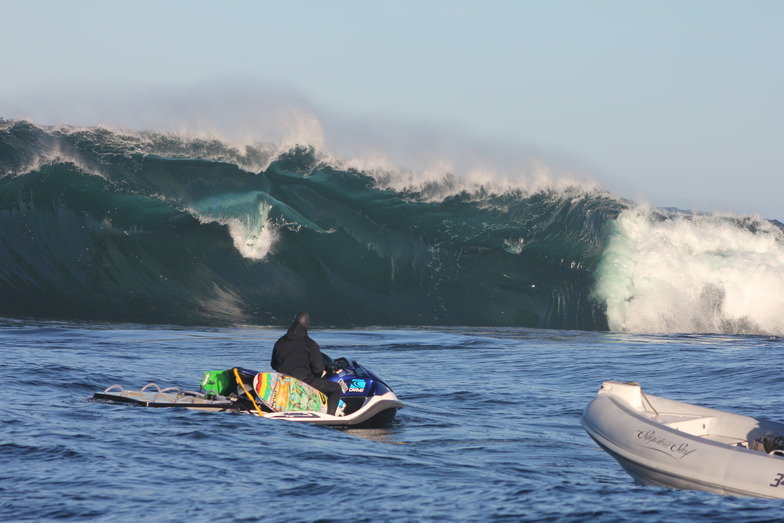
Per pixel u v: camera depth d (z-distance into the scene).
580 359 73.75
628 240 120.44
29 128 117.50
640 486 28.69
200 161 120.50
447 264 119.38
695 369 67.06
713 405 50.84
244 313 109.56
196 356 69.38
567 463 35.31
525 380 61.47
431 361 71.88
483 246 120.50
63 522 22.27
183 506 24.14
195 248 114.06
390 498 25.61
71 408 40.28
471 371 65.81
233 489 26.42
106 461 29.50
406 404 49.56
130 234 112.50
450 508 24.30
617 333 110.38
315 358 43.47
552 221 123.69
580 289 118.50
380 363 69.88
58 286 107.69
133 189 115.94
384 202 123.12
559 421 46.16
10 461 28.94
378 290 117.12
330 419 42.03
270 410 41.62
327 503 24.84
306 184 122.44
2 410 38.66
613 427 31.48
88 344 75.06
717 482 26.44
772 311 115.31
